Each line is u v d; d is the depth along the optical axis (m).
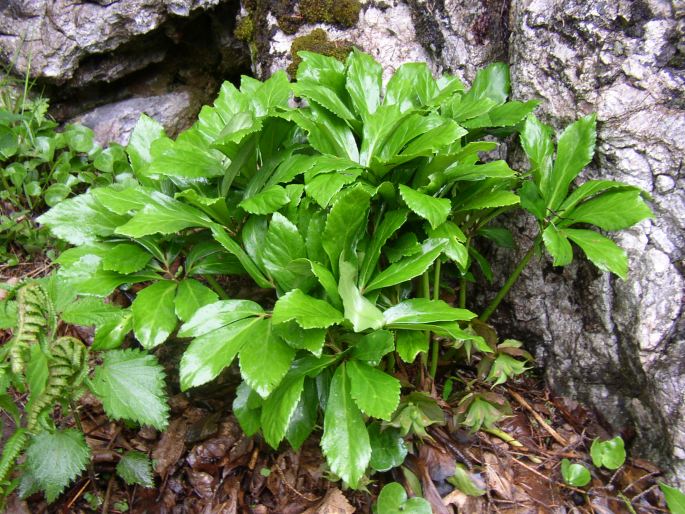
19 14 0.82
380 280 0.53
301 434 0.53
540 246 0.64
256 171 0.60
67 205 0.55
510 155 0.68
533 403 0.68
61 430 0.50
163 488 0.58
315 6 0.76
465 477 0.57
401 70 0.63
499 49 0.69
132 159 0.61
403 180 0.57
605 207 0.55
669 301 0.57
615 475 0.61
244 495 0.58
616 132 0.58
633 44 0.57
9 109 0.81
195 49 0.92
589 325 0.64
